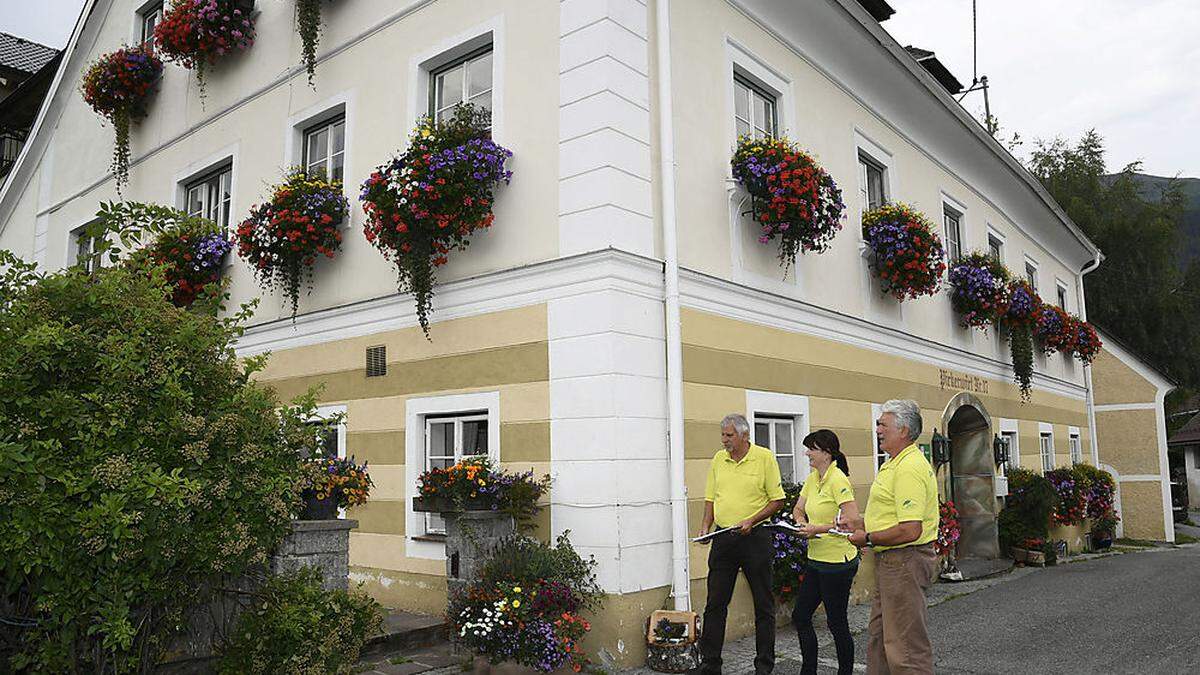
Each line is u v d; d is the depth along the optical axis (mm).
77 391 4477
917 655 4930
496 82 7828
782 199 8078
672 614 6602
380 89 8898
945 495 12016
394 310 8352
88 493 4270
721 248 8086
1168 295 29625
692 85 8023
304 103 9742
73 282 4688
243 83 10656
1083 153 32344
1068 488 15984
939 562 11570
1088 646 7434
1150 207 30234
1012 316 14344
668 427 7145
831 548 5684
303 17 9344
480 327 7609
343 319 8852
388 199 7535
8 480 4055
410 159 7492
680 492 7047
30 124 17359
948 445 11945
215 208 11172
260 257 9016
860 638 7660
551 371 7062
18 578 4195
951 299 13008
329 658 4973
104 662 4492
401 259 7785
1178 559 15094
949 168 13531
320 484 5969
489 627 5906
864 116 11055
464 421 7820
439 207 7359
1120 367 21172
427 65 8547
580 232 7043
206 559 4590
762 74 9086
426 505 7004
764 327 8469
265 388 5270
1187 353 29547
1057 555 14703
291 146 9828
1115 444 21016
